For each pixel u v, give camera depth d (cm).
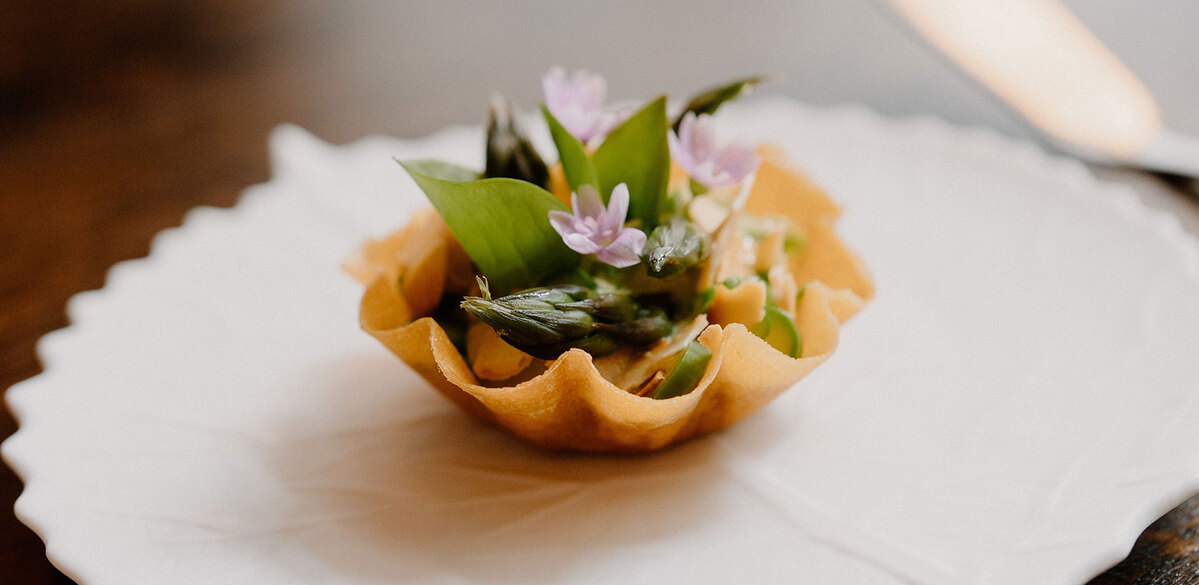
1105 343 28
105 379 28
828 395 27
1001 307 29
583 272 25
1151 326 28
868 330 29
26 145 38
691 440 26
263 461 26
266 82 42
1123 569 23
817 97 40
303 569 23
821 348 25
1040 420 26
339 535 24
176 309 30
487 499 25
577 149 25
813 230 29
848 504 25
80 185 36
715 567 23
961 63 40
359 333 30
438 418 27
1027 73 39
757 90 40
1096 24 44
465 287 26
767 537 24
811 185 29
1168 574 23
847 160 35
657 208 25
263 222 33
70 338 29
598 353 24
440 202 24
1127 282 30
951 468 25
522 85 41
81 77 42
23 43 45
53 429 26
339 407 27
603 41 44
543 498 25
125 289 30
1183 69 41
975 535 24
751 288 25
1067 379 27
